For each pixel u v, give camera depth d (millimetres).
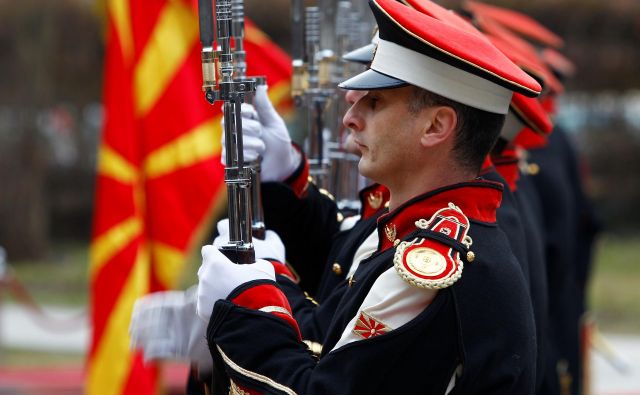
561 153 12680
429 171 5621
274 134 6934
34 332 25938
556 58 12555
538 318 7812
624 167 39188
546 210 11992
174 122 10820
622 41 36469
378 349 5242
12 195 37500
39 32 36469
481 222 5574
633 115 40469
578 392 12453
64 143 40375
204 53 5723
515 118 7609
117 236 10766
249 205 5805
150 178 10836
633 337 24938
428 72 5430
